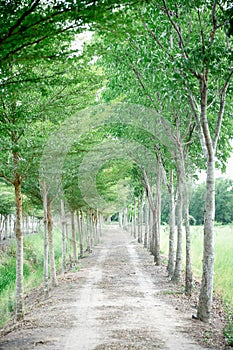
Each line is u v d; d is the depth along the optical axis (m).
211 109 10.76
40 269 23.53
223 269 15.92
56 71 8.48
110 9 5.18
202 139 9.55
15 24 4.85
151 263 22.22
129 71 13.27
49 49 6.87
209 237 9.06
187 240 12.62
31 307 11.84
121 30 5.76
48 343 7.09
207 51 7.97
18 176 10.46
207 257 9.07
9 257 23.34
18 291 10.09
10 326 9.49
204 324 8.66
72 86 9.80
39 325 8.68
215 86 9.82
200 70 8.58
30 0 5.34
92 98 10.96
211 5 8.35
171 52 9.45
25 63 6.64
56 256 28.81
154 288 13.88
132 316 9.31
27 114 9.29
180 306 10.74
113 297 12.12
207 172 9.22
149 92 13.09
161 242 34.88
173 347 6.77
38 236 33.84
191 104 9.75
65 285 15.32
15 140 9.66
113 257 26.31
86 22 5.23
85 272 18.94
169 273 16.41
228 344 7.02
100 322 8.71
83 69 8.95
